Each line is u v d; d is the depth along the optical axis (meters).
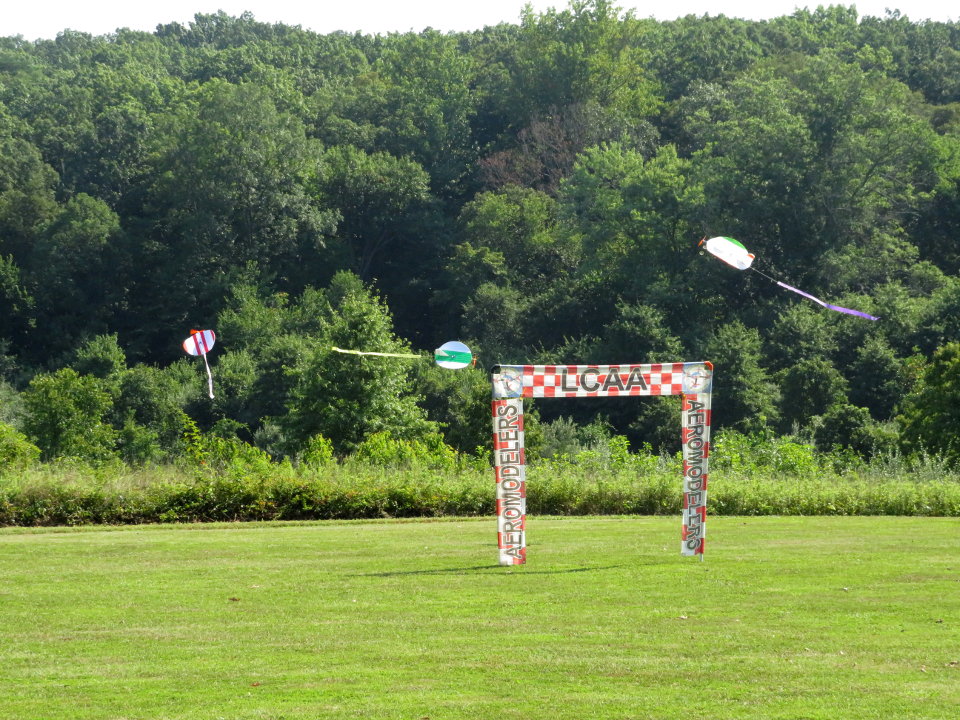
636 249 132.62
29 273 143.25
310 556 22.02
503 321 131.75
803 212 124.00
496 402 20.55
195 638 14.80
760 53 193.25
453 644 14.42
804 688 12.38
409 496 30.92
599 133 159.25
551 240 145.38
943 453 64.62
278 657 13.81
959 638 14.63
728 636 14.77
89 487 29.22
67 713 11.64
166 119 156.62
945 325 110.06
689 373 21.06
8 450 43.75
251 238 151.00
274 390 103.88
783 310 117.19
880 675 12.89
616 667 13.27
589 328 130.75
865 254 127.56
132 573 19.89
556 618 15.93
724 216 127.25
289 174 154.38
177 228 150.12
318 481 30.88
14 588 18.38
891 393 102.00
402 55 197.62
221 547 23.38
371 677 12.91
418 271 156.50
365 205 158.62
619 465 36.62
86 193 159.75
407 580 19.09
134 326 144.75
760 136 125.62
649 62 191.25
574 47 171.00
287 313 132.00
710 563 20.94
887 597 17.38
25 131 171.00
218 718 11.48
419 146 174.88
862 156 123.19
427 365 107.81
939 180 135.12
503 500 20.64
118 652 14.06
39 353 140.00
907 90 139.25
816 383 97.69
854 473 38.38
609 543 24.03
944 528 27.55
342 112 186.12
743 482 34.09
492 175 167.00
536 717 11.45
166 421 103.62
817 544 23.91
